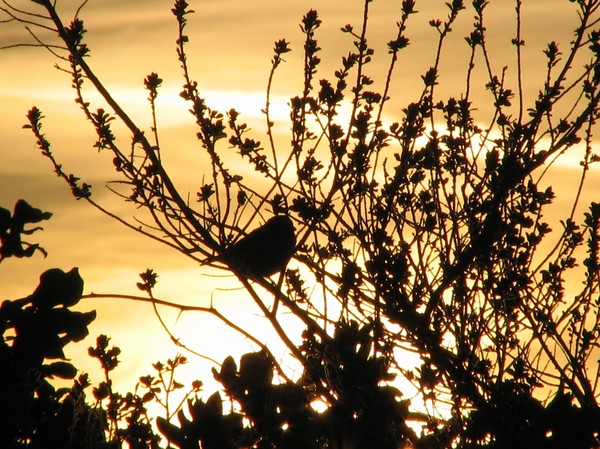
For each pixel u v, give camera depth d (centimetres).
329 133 1083
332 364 833
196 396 781
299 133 1102
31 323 661
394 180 1045
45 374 667
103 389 885
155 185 1113
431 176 1073
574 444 823
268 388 785
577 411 828
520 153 1063
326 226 1047
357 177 1041
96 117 1123
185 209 1106
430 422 882
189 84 1146
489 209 1039
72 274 671
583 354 1022
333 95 1099
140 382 955
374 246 1009
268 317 1053
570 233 1089
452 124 1116
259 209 1138
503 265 1034
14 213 682
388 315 996
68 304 669
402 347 982
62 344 666
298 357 934
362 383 809
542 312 1041
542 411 857
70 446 680
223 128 1130
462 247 1036
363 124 1074
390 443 762
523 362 993
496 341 970
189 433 744
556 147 1059
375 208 1034
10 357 657
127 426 880
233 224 1134
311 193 1078
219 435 741
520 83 1094
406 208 1050
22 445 652
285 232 1105
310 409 767
